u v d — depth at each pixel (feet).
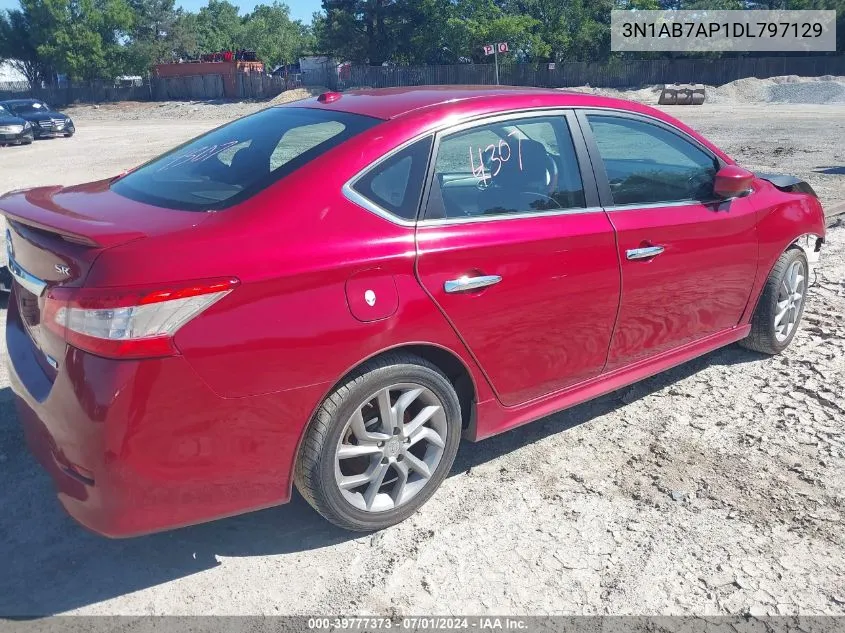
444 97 10.90
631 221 11.76
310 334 8.52
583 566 9.38
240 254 8.21
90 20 234.99
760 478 11.31
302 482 9.21
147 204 9.48
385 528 10.09
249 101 205.98
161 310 7.70
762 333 15.14
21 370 9.21
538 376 11.14
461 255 9.73
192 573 9.25
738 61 189.06
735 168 12.93
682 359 13.44
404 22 206.08
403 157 9.73
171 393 7.84
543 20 206.08
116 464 7.79
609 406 13.74
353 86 206.69
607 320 11.71
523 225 10.50
